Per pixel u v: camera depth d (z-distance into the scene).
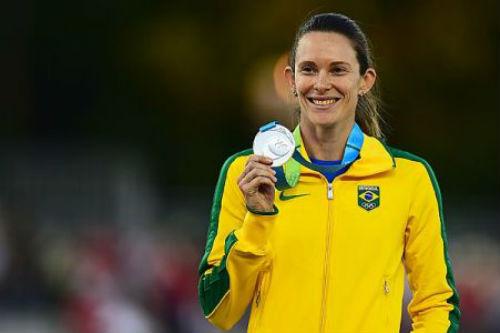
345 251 15.70
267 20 75.00
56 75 79.62
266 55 75.69
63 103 79.69
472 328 46.62
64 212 68.44
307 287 15.63
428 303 16.23
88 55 79.12
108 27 78.69
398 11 73.81
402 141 75.38
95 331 38.94
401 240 16.03
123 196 69.69
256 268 15.52
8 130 79.62
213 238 16.20
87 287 40.12
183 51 77.12
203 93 77.62
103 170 70.31
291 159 15.80
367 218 15.82
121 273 46.69
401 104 74.62
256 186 15.19
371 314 15.61
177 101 78.38
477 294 47.25
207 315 16.09
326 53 15.63
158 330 44.00
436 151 76.62
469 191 77.06
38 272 55.81
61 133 79.56
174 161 78.38
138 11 77.88
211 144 78.31
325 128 15.91
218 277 15.73
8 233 57.75
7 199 68.00
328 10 72.25
